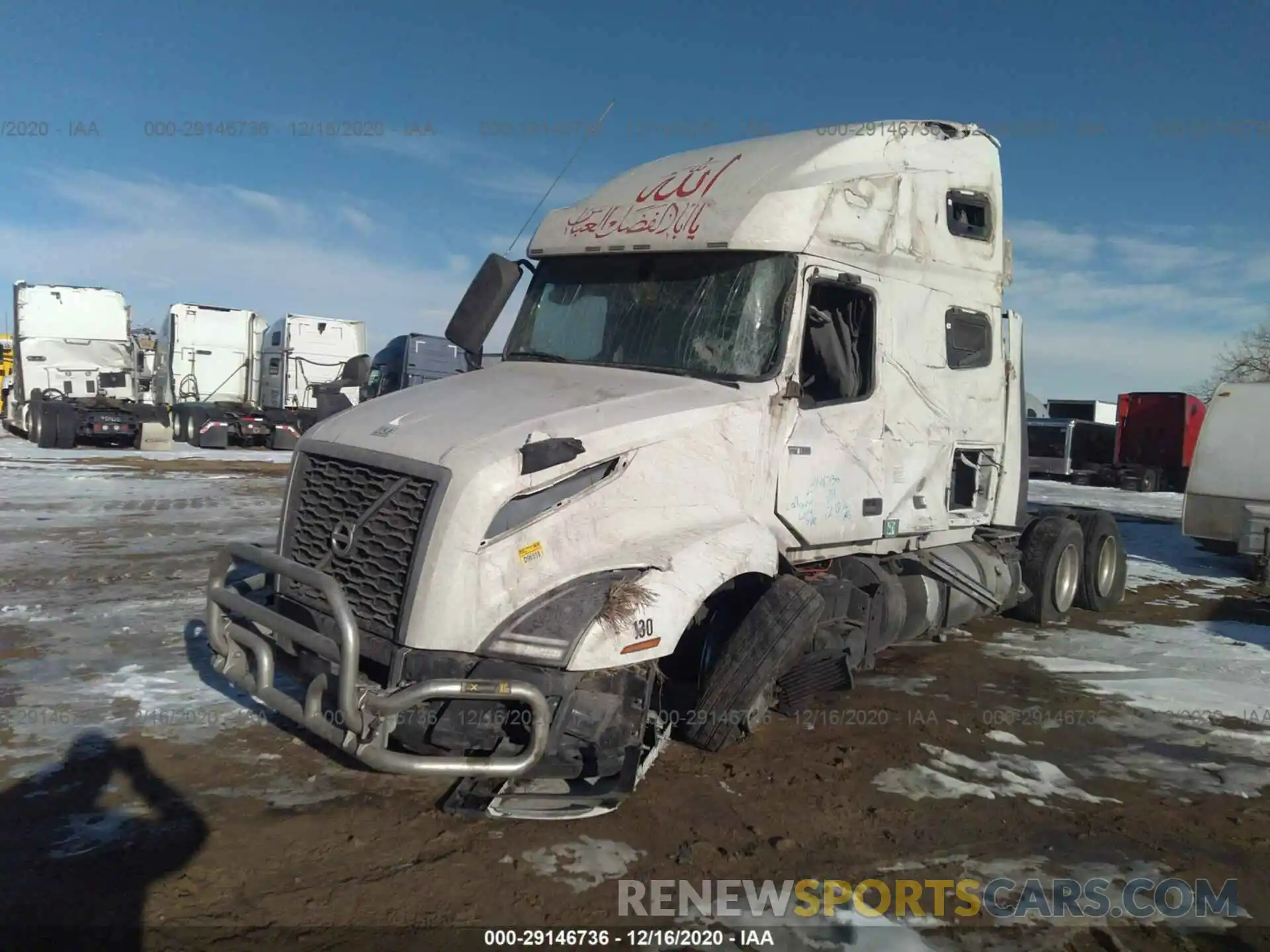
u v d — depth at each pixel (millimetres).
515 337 6500
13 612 8086
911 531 6902
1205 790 5383
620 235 6137
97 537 11906
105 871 3941
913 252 6742
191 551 11109
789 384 5555
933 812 4926
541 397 5156
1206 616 10398
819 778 5266
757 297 5617
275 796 4711
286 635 4492
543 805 4469
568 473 4555
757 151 6215
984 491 8195
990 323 7773
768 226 5602
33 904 3672
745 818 4730
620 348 5977
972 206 7449
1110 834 4770
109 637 7379
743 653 5074
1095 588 10078
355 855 4172
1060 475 35938
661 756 5430
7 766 4941
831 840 4562
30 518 13258
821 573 6023
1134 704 6922
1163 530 19250
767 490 5496
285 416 28938
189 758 5117
